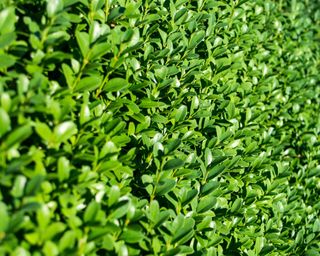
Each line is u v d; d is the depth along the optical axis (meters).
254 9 0.96
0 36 0.39
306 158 0.87
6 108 0.37
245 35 0.81
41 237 0.35
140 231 0.44
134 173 0.53
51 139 0.39
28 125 0.36
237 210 0.58
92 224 0.38
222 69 0.68
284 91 0.96
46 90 0.40
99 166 0.43
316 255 0.65
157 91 0.57
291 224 0.69
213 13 0.70
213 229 0.51
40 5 0.46
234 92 0.71
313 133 0.91
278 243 0.65
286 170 0.70
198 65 0.64
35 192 0.35
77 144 0.43
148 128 0.53
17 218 0.33
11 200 0.36
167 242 0.46
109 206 0.42
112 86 0.49
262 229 0.63
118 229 0.40
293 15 1.16
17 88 0.39
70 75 0.44
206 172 0.56
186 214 0.51
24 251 0.33
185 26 0.68
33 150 0.38
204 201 0.52
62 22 0.42
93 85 0.45
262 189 0.67
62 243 0.35
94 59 0.45
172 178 0.52
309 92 0.98
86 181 0.40
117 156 0.47
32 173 0.37
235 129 0.66
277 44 1.02
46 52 0.42
